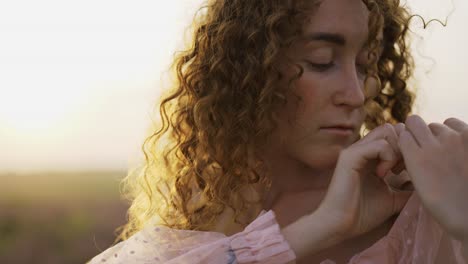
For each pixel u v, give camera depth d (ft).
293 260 4.51
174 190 5.44
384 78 6.01
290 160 5.18
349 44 4.79
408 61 6.12
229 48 5.27
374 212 4.66
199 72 5.47
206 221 5.23
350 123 4.81
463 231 4.05
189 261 4.71
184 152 5.44
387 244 4.63
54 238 27.91
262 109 4.97
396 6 5.80
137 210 6.08
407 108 6.10
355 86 4.77
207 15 5.67
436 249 4.50
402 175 5.02
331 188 4.58
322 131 4.83
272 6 5.10
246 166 5.17
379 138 4.60
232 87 5.24
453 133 4.29
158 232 5.13
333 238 4.52
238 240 4.65
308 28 4.79
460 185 4.16
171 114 5.68
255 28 5.15
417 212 4.64
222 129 5.23
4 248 27.02
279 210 5.21
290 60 4.87
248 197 5.20
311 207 5.17
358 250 4.86
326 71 4.83
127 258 5.08
